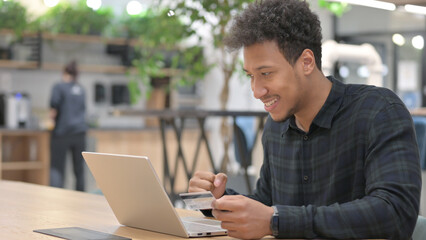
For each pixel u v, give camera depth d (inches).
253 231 53.7
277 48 58.8
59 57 321.1
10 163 282.5
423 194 186.5
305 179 67.3
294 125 67.8
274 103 60.6
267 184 75.4
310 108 64.7
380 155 59.3
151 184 55.2
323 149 65.6
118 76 352.8
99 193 99.0
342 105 64.5
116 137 309.0
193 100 359.6
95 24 320.2
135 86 322.3
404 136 59.4
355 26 403.2
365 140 62.2
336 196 64.5
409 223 56.3
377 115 61.5
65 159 285.6
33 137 289.7
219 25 185.5
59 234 56.8
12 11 300.0
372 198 56.1
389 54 393.4
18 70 322.0
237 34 59.6
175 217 55.2
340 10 253.3
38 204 77.9
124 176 58.1
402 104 62.1
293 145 68.9
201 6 186.2
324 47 215.0
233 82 366.9
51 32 312.0
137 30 327.9
